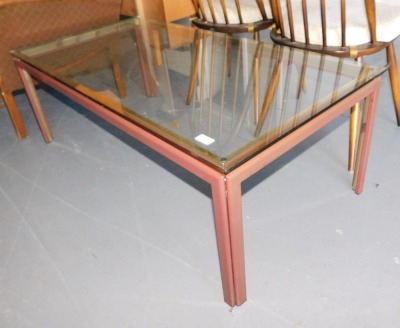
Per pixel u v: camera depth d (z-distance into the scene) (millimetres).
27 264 1093
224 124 882
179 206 1254
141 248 1110
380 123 1562
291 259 1023
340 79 992
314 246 1053
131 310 939
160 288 985
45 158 1581
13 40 1511
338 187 1248
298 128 832
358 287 932
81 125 1791
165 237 1140
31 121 1883
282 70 1145
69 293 997
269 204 1215
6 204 1338
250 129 847
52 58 1433
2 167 1552
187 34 1523
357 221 1114
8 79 1585
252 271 1003
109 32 1673
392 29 1170
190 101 1055
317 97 935
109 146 1612
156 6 2117
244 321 886
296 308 901
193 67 1309
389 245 1029
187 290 973
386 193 1201
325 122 885
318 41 1185
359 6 1269
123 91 1156
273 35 1315
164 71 1297
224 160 713
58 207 1301
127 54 1471
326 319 870
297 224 1129
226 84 1140
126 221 1215
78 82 1231
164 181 1375
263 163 766
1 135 1790
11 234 1205
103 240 1151
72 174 1464
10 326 926
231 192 722
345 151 1418
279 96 986
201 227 1161
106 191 1356
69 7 1581
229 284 872
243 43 1348
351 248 1033
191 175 1391
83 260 1089
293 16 1275
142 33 1649
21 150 1655
